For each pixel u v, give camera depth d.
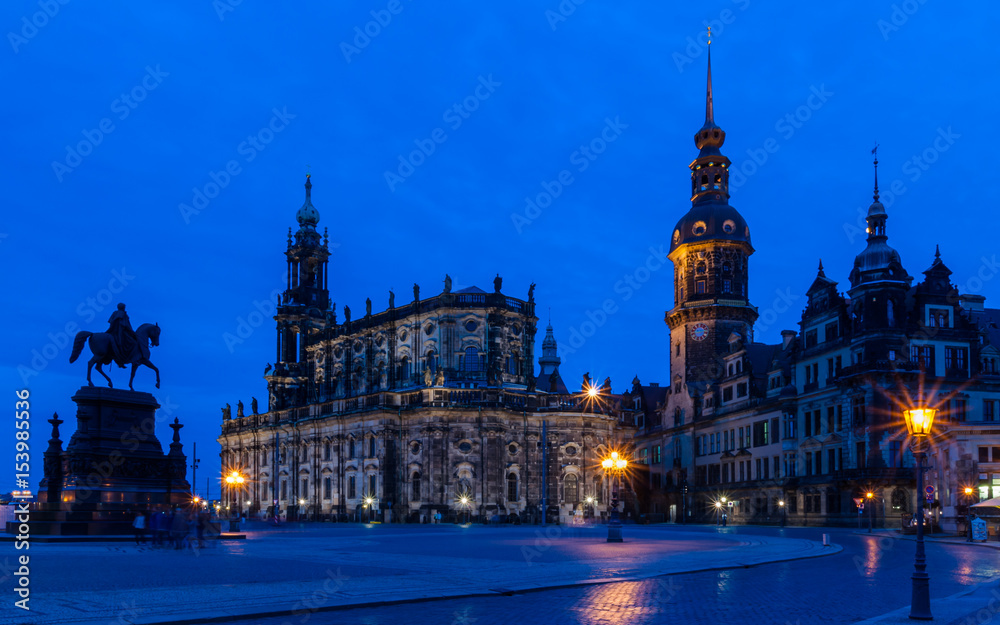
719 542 56.09
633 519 130.62
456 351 121.06
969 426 77.88
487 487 110.56
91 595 23.48
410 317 125.75
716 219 130.12
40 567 32.22
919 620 20.17
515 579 29.02
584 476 114.25
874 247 96.50
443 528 90.94
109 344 58.28
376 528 90.25
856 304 94.06
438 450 111.56
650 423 141.62
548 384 156.62
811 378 102.19
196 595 23.61
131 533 53.31
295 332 151.38
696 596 25.19
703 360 129.00
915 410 22.84
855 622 20.12
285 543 53.03
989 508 63.28
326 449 126.44
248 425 144.25
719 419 120.62
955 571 35.22
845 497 91.88
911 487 85.00
